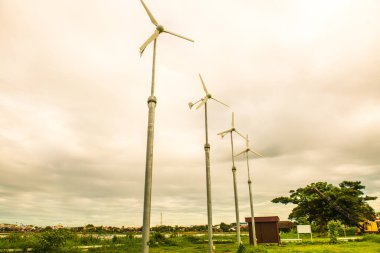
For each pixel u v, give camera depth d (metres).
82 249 30.25
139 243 41.31
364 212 68.62
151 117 13.69
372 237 40.25
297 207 75.12
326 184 76.06
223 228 122.75
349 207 67.44
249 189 35.00
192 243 46.16
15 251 26.52
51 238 25.42
